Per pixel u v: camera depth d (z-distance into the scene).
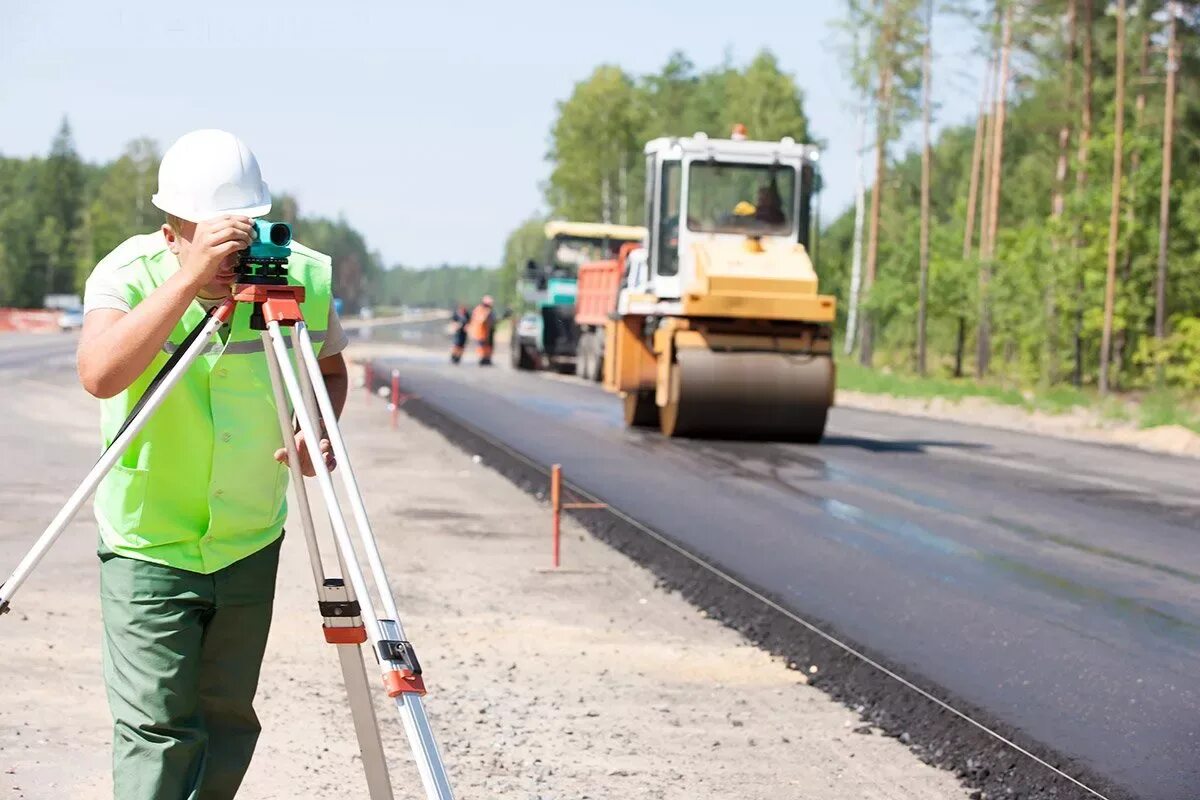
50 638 12.84
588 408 45.09
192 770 6.17
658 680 12.55
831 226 135.12
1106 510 23.20
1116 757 10.34
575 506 18.86
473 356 97.12
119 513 6.09
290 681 11.78
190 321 6.12
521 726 10.91
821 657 13.30
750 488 25.14
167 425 6.07
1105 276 70.12
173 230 6.13
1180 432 37.31
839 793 9.62
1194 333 65.69
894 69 88.56
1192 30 70.75
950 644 13.75
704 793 9.50
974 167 89.88
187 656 6.12
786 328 33.50
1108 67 85.06
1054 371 73.81
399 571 17.09
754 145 35.22
